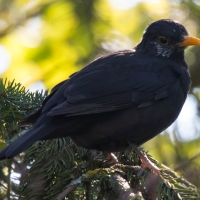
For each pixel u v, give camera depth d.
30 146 10.66
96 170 9.97
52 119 10.24
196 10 15.17
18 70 17.47
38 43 17.34
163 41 12.03
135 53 11.98
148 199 9.84
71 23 15.46
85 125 10.52
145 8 16.48
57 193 10.07
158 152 14.51
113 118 10.73
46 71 16.84
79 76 11.02
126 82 11.08
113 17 16.16
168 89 11.28
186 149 14.69
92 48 14.97
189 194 9.73
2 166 11.04
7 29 17.02
